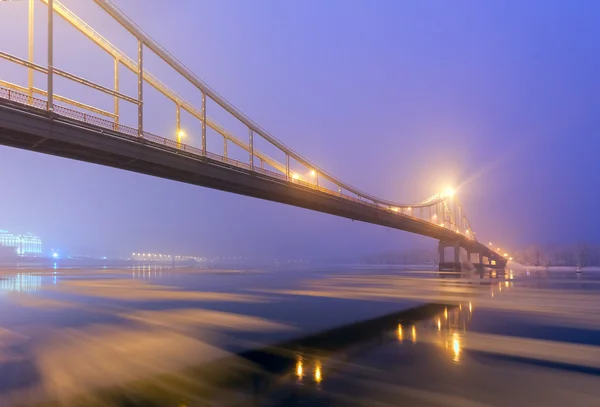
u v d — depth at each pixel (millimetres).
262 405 9445
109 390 10492
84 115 26516
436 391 10508
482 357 13867
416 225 85500
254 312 24984
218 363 13070
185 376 11680
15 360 13375
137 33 32094
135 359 13562
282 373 11969
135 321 21234
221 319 22078
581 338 17250
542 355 14250
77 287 44219
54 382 11102
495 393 10375
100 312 24594
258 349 15016
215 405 9461
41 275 71625
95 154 28125
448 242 111688
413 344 15961
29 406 9398
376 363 13023
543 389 10719
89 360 13391
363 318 22672
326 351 14766
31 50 25000
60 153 27578
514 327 19844
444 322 21391
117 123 28938
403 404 9578
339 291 41812
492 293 39406
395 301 31938
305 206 53250
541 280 66125
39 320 21438
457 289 45156
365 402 9672
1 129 22719
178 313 24312
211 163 35781
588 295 37375
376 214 67750
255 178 40938
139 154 29703
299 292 40094
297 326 20062
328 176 63094
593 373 12086
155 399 9844
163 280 59219
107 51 33969
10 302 29750
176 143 33375
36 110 23688
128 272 88188
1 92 22922
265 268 136625
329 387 10727
